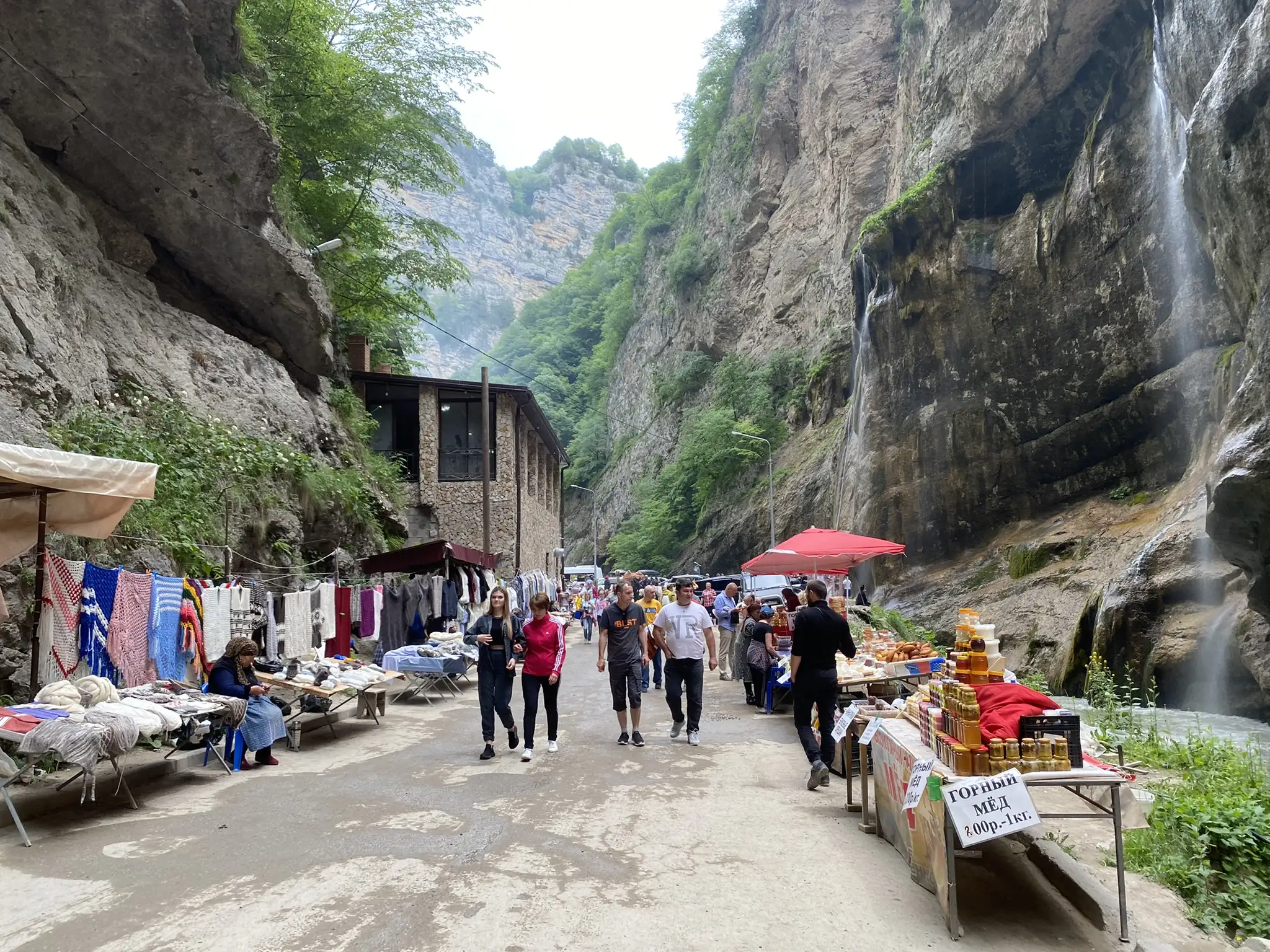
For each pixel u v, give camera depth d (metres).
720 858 4.88
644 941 3.72
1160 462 22.19
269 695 9.04
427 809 6.04
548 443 41.03
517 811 5.95
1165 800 5.55
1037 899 4.25
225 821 5.77
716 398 58.62
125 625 8.03
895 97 47.00
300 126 22.92
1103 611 16.00
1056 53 24.52
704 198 74.00
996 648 4.52
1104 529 21.86
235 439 14.06
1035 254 25.67
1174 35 18.08
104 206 14.88
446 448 30.94
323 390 21.22
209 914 4.05
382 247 27.95
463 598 17.56
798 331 53.88
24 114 13.24
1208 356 20.41
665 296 78.69
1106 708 10.36
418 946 3.68
